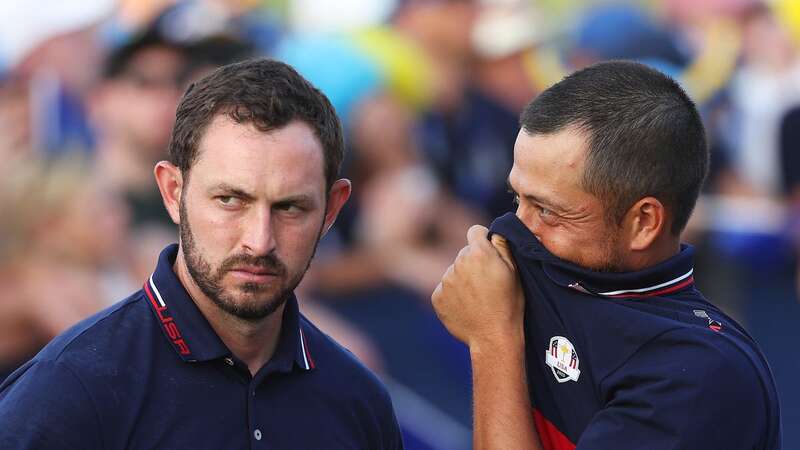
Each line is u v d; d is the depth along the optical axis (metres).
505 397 7.27
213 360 6.75
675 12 19.28
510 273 7.53
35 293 16.55
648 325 6.88
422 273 18.28
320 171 6.66
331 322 17.75
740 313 19.88
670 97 7.11
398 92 18.05
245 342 6.92
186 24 17.08
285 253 6.56
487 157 18.62
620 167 6.93
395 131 18.08
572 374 7.20
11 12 16.47
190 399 6.64
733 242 19.72
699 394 6.68
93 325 6.70
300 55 17.69
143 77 16.92
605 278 7.13
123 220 16.97
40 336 16.59
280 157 6.45
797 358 20.06
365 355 17.83
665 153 6.97
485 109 18.56
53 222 16.64
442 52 18.28
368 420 7.59
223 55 17.25
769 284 20.00
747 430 6.84
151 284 6.95
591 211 7.05
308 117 6.61
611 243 7.13
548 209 7.17
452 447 18.09
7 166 16.41
